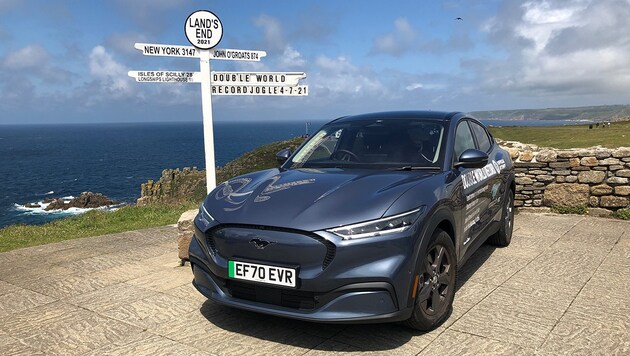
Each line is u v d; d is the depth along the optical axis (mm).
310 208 3191
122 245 6355
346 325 3570
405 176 3725
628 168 7625
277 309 3150
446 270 3625
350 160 4324
